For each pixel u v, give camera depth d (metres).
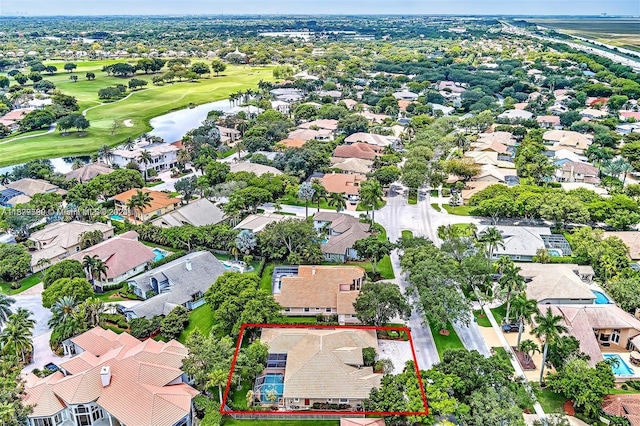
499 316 112.69
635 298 109.94
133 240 136.00
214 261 127.69
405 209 174.75
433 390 81.06
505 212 155.50
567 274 117.62
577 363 84.56
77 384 83.31
